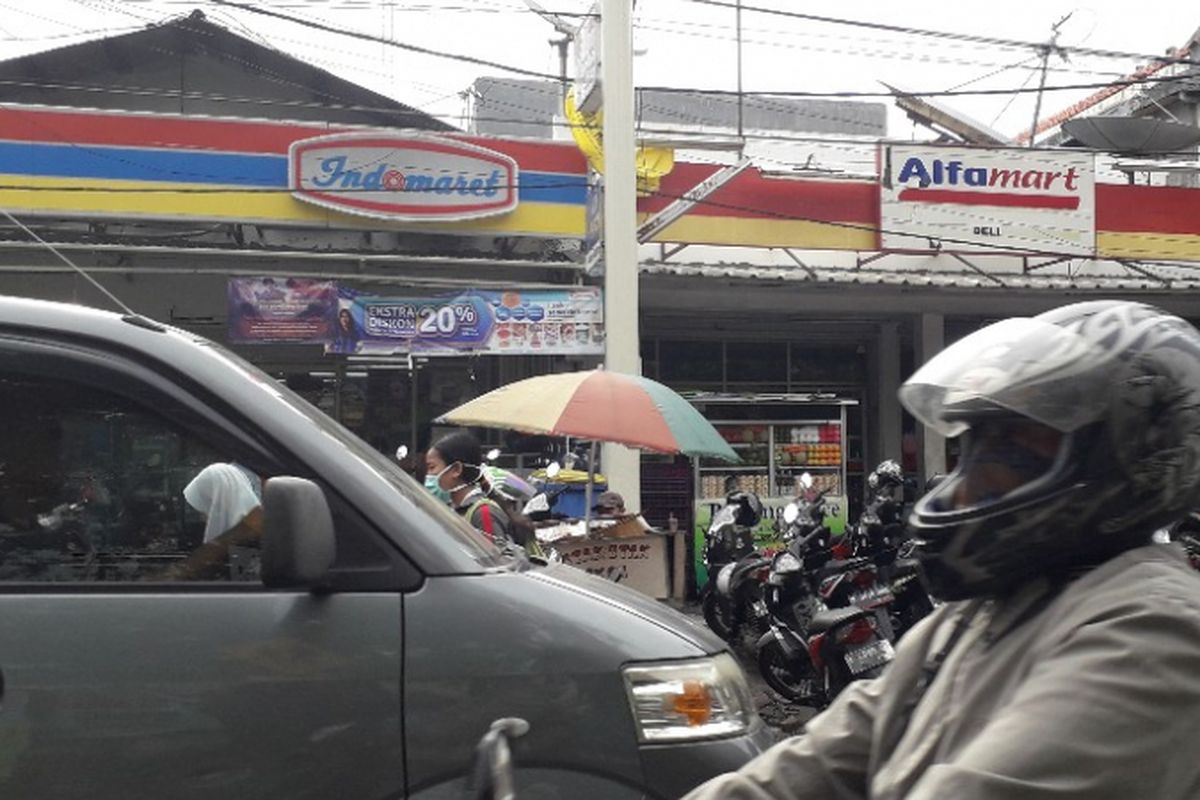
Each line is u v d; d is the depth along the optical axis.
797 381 16.38
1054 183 13.91
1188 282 14.12
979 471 1.41
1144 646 1.17
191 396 2.65
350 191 12.20
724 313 15.52
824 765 1.58
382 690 2.46
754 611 8.77
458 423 6.80
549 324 12.16
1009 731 1.18
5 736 2.35
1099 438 1.33
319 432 2.70
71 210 11.72
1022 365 1.37
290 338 11.70
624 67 11.01
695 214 13.26
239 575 2.55
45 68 13.59
